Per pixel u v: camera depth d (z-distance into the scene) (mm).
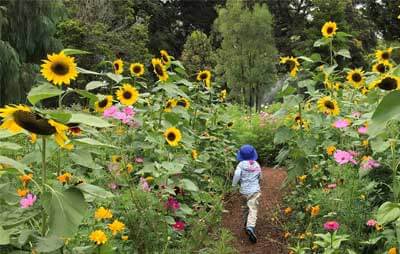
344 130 5273
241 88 21859
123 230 3934
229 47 22062
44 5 14664
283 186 5637
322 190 4789
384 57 5477
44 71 2617
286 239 5219
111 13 21828
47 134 2248
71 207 2197
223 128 8391
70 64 2646
